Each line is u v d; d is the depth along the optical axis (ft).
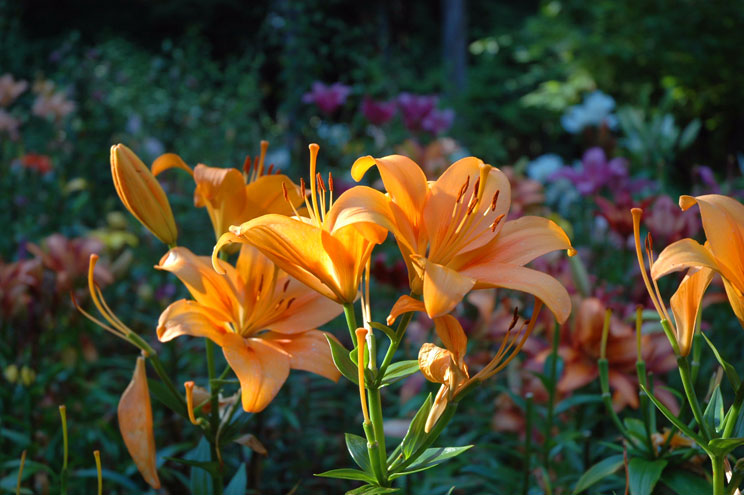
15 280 4.46
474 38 25.49
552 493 3.60
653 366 3.81
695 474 2.98
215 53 22.16
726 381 4.81
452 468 4.24
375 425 2.53
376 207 2.42
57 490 3.83
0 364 4.66
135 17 23.57
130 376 5.06
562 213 8.45
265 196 2.93
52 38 22.15
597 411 4.18
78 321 4.98
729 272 2.44
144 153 10.66
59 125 10.56
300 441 4.68
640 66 18.37
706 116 19.02
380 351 4.81
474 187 2.57
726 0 17.20
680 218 4.59
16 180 8.39
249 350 2.73
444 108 14.40
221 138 10.70
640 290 4.48
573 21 19.69
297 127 10.02
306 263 2.52
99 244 4.94
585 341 3.87
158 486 2.69
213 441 2.88
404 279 4.64
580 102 19.97
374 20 16.94
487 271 2.45
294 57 10.28
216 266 2.55
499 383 4.85
